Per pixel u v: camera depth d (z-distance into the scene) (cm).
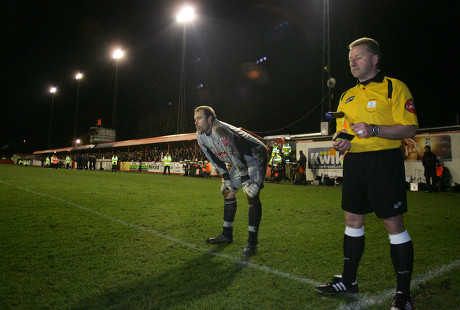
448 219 488
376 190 196
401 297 185
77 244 317
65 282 221
